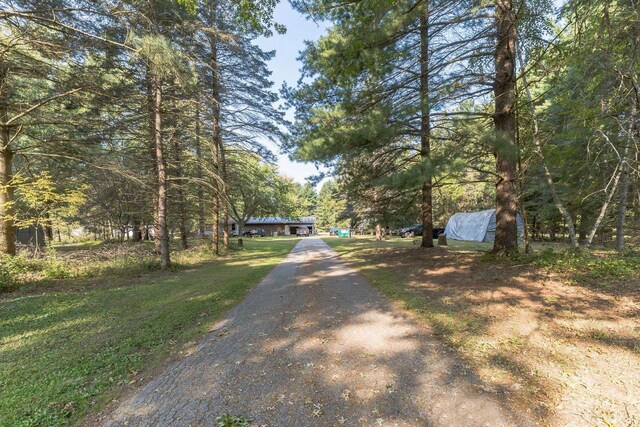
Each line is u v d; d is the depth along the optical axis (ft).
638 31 16.80
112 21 27.91
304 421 8.02
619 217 37.91
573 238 27.17
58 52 28.32
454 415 8.09
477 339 12.77
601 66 19.12
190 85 28.32
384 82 29.81
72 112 34.06
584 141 27.76
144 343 13.50
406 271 29.09
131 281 28.25
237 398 9.16
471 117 26.35
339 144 28.35
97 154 37.47
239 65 49.37
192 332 14.89
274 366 11.20
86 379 10.34
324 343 13.21
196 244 66.59
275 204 95.40
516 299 17.17
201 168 46.37
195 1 15.31
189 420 8.13
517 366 10.47
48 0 25.61
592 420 7.68
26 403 8.89
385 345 12.78
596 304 15.15
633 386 8.91
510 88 26.71
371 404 8.70
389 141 32.12
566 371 9.95
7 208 30.73
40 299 21.17
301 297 21.63
